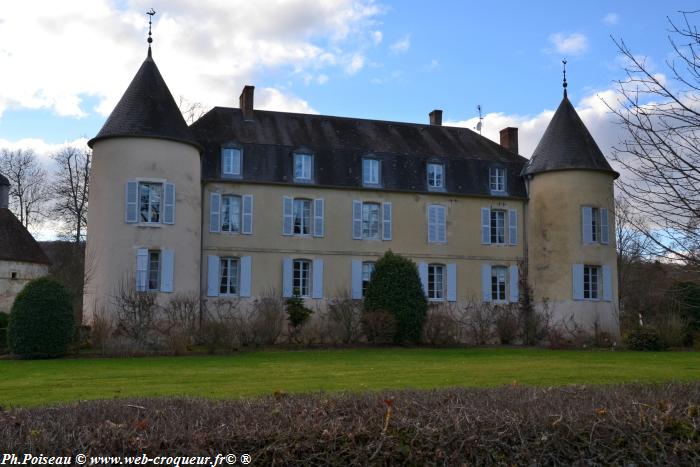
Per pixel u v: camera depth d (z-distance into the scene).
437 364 18.92
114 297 25.19
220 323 23.53
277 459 5.66
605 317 31.06
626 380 14.79
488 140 36.19
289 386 13.52
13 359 20.81
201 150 28.25
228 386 13.59
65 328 21.27
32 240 33.38
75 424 5.84
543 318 29.66
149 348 22.64
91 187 26.77
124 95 27.20
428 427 6.00
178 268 26.31
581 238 31.16
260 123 32.00
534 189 32.59
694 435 6.29
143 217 26.20
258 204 29.83
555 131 32.59
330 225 30.59
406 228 31.53
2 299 31.06
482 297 31.98
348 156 31.33
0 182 35.59
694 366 18.72
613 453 6.14
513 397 7.21
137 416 6.08
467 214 32.38
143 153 26.16
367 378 15.10
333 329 27.22
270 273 29.64
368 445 5.82
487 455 5.99
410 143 33.69
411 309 26.97
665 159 9.07
